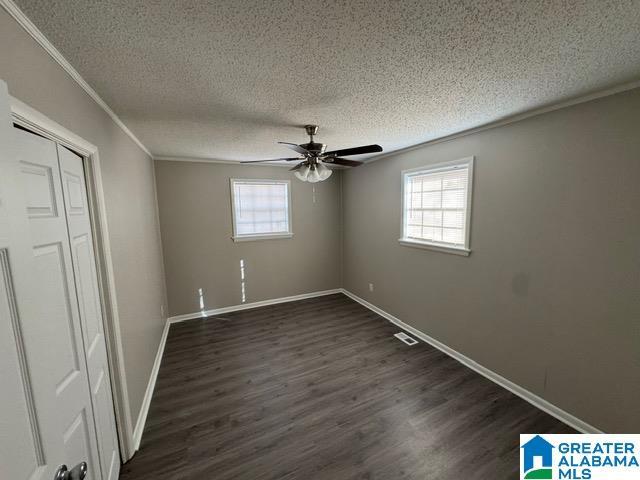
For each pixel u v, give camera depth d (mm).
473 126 2521
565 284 2037
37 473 674
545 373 2201
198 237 4176
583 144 1873
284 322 4039
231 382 2650
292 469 1742
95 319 1515
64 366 1144
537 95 1836
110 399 1672
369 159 4180
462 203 2865
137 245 2469
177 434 2031
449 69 1483
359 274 4766
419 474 1702
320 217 5043
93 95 1622
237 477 1695
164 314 3768
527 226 2246
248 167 4391
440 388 2510
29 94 1014
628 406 1776
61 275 1156
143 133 2559
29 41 1021
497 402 2314
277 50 1280
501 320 2510
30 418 664
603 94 1752
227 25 1089
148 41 1180
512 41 1231
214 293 4355
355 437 1979
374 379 2660
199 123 2322
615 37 1202
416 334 3566
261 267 4664
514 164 2303
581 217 1918
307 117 2221
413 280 3555
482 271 2652
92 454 1351
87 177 1532
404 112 2133
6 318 610
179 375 2779
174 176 3949
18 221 655
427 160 3186
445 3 989
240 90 1702
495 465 1759
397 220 3752
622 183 1715
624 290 1748
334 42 1225
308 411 2248
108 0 924
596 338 1896
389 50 1296
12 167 649
